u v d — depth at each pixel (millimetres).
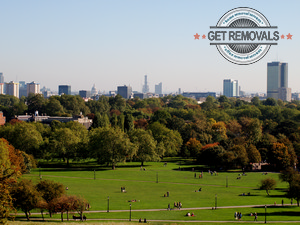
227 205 120125
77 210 100562
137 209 113312
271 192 140500
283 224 99438
